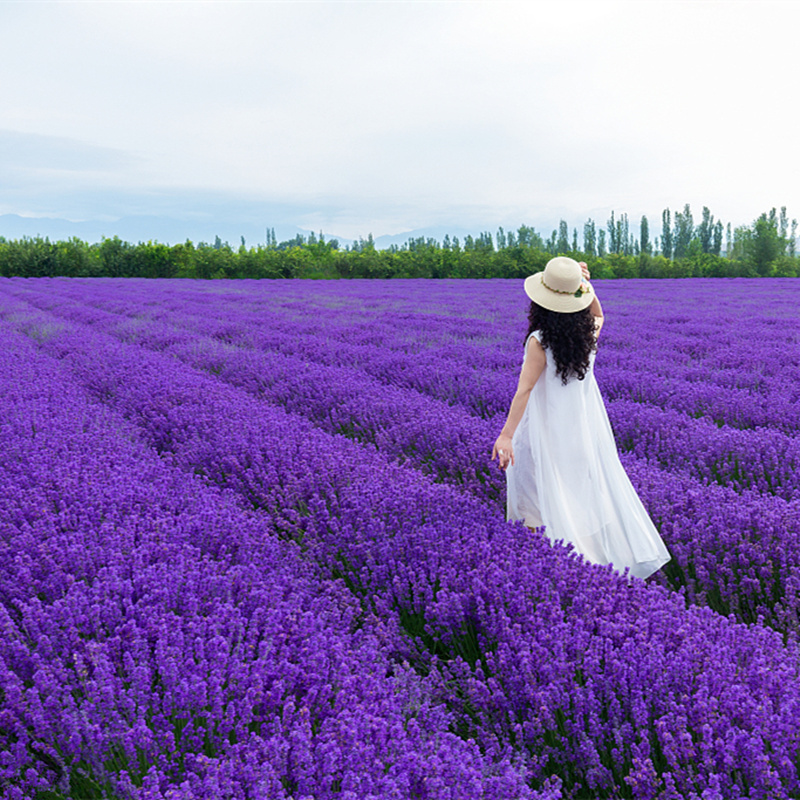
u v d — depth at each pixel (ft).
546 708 5.82
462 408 19.44
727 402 19.06
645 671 6.03
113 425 17.39
